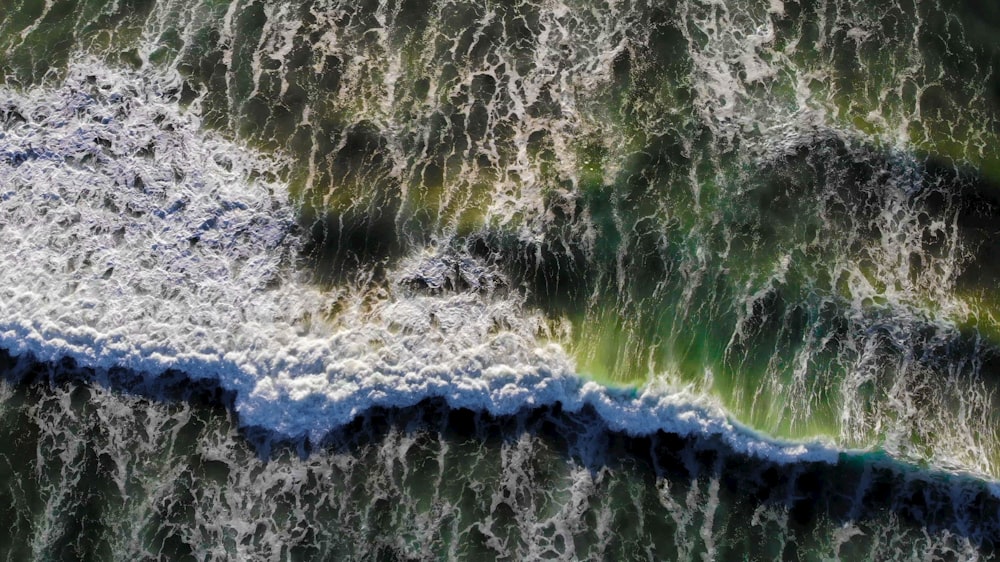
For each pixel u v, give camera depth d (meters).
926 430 20.45
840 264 22.20
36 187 22.27
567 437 20.17
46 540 18.98
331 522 19.28
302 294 21.28
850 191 23.03
